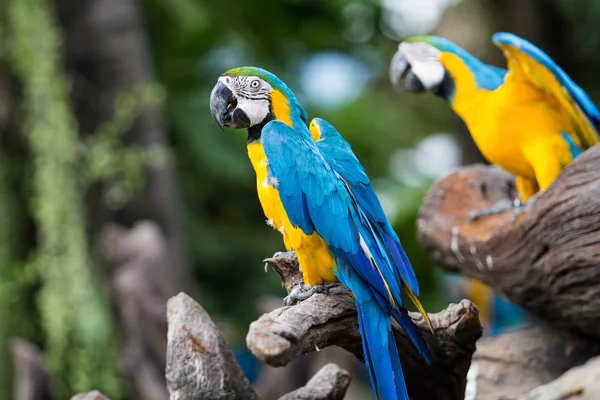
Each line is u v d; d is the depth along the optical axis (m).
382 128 14.16
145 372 8.54
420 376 4.56
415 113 15.23
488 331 10.99
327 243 4.39
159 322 8.62
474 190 6.80
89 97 10.38
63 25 10.34
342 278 4.36
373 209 4.51
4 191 10.40
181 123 12.62
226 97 4.75
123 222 10.24
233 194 13.50
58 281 9.91
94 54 10.39
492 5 12.43
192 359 4.10
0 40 10.08
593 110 5.91
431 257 6.70
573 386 3.17
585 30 12.14
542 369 6.12
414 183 14.69
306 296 4.50
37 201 10.05
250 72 4.77
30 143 10.32
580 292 5.02
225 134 12.97
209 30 13.16
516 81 6.11
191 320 4.20
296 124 4.73
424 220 6.66
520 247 5.42
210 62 13.75
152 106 10.50
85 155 10.23
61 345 9.73
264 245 13.42
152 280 8.93
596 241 4.79
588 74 12.73
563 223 4.95
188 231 12.79
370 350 4.14
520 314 10.88
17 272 10.30
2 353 10.15
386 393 4.06
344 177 4.55
